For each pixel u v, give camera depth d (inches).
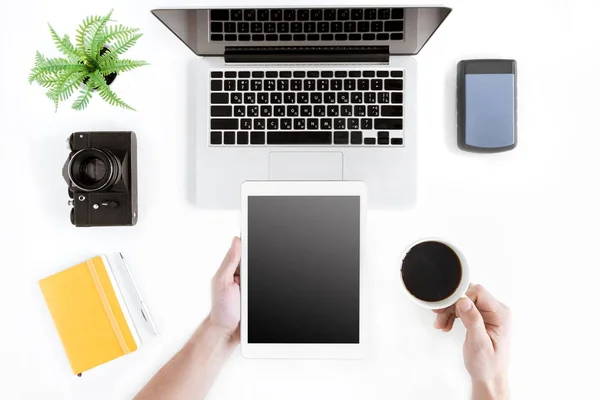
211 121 32.5
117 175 31.3
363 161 32.5
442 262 29.6
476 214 33.5
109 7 33.5
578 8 33.4
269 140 32.4
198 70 32.5
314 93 32.3
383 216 33.4
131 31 31.4
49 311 33.2
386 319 33.4
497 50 33.4
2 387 33.6
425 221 33.4
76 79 31.3
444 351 33.4
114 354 32.9
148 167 33.6
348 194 28.9
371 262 33.4
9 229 33.8
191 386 31.0
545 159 33.6
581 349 33.3
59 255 33.8
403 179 32.5
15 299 33.8
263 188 28.9
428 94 33.4
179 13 29.8
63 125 33.8
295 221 28.9
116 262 33.7
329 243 28.9
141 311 33.6
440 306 28.8
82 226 32.4
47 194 33.9
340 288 28.8
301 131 32.4
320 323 28.8
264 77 32.3
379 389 33.4
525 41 33.4
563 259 33.5
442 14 29.3
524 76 33.5
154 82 33.5
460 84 32.6
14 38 33.7
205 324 32.3
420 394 33.4
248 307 28.7
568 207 33.5
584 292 33.4
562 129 33.5
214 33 31.2
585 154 33.5
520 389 33.3
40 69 30.8
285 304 28.8
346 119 32.4
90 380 33.5
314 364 33.5
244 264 28.7
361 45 31.7
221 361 31.9
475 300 31.4
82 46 31.1
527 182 33.6
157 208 33.6
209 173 32.6
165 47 33.5
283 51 32.2
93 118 33.7
